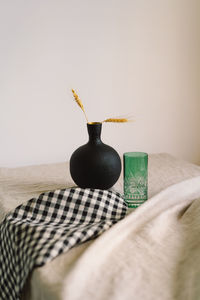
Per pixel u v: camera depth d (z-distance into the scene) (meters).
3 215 0.88
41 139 1.43
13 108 1.37
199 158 1.75
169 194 0.92
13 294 0.67
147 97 1.55
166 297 0.54
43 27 1.33
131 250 0.67
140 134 1.58
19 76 1.34
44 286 0.57
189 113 1.66
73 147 1.48
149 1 1.46
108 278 0.58
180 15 1.52
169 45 1.54
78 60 1.40
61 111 1.43
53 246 0.64
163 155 1.44
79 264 0.59
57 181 1.13
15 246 0.69
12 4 1.28
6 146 1.39
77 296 0.53
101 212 0.81
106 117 1.50
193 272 0.59
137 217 0.79
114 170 0.93
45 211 0.79
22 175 1.20
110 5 1.40
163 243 0.70
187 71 1.60
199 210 0.81
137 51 1.48
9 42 1.30
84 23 1.38
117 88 1.49
